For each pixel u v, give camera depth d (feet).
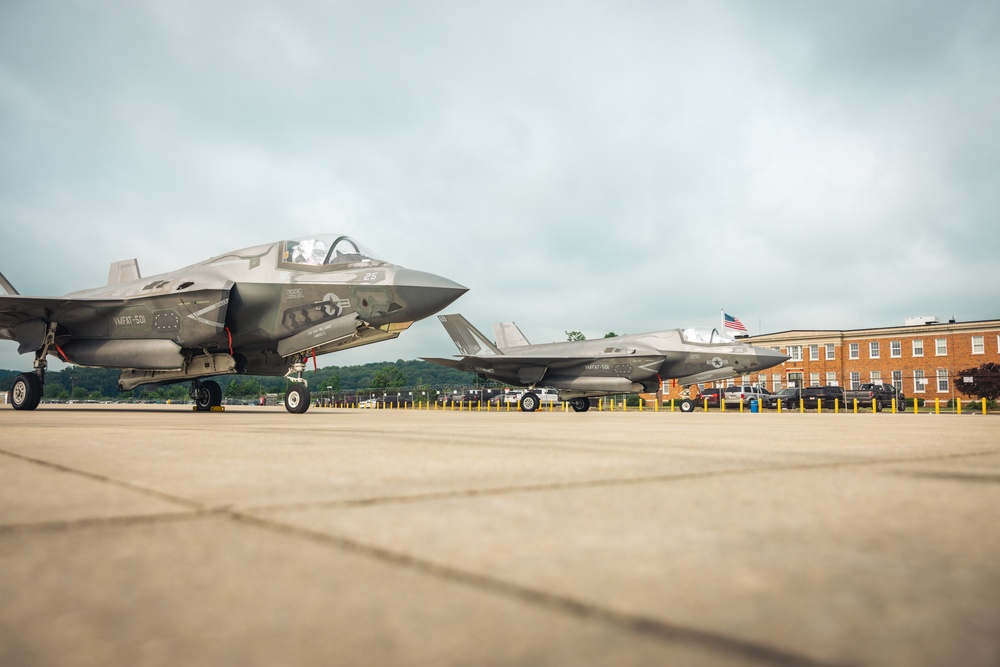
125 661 3.31
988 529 6.66
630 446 17.70
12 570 5.01
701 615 4.01
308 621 3.92
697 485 9.84
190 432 23.08
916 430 30.48
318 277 51.96
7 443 17.29
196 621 3.92
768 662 3.27
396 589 4.56
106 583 4.70
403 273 51.13
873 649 3.47
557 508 7.79
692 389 230.48
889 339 226.79
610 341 104.17
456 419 46.96
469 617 3.99
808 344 239.71
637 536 6.25
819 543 6.00
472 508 7.75
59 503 7.93
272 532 6.38
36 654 3.40
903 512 7.64
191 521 6.89
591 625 3.84
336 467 12.01
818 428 32.65
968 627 3.82
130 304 54.29
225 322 53.06
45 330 55.88
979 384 168.45
